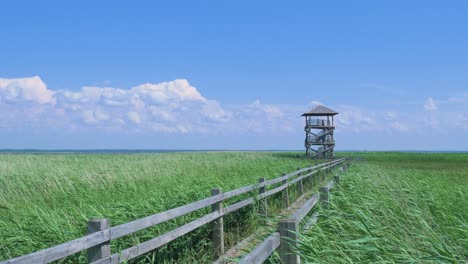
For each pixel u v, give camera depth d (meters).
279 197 13.89
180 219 8.59
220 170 21.67
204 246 8.39
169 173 19.66
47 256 4.20
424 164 51.16
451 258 5.11
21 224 8.22
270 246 4.08
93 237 4.86
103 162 24.97
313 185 20.31
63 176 17.00
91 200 12.91
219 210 8.39
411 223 7.25
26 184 15.62
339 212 7.32
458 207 9.09
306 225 6.15
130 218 8.88
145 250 5.98
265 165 25.06
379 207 8.05
